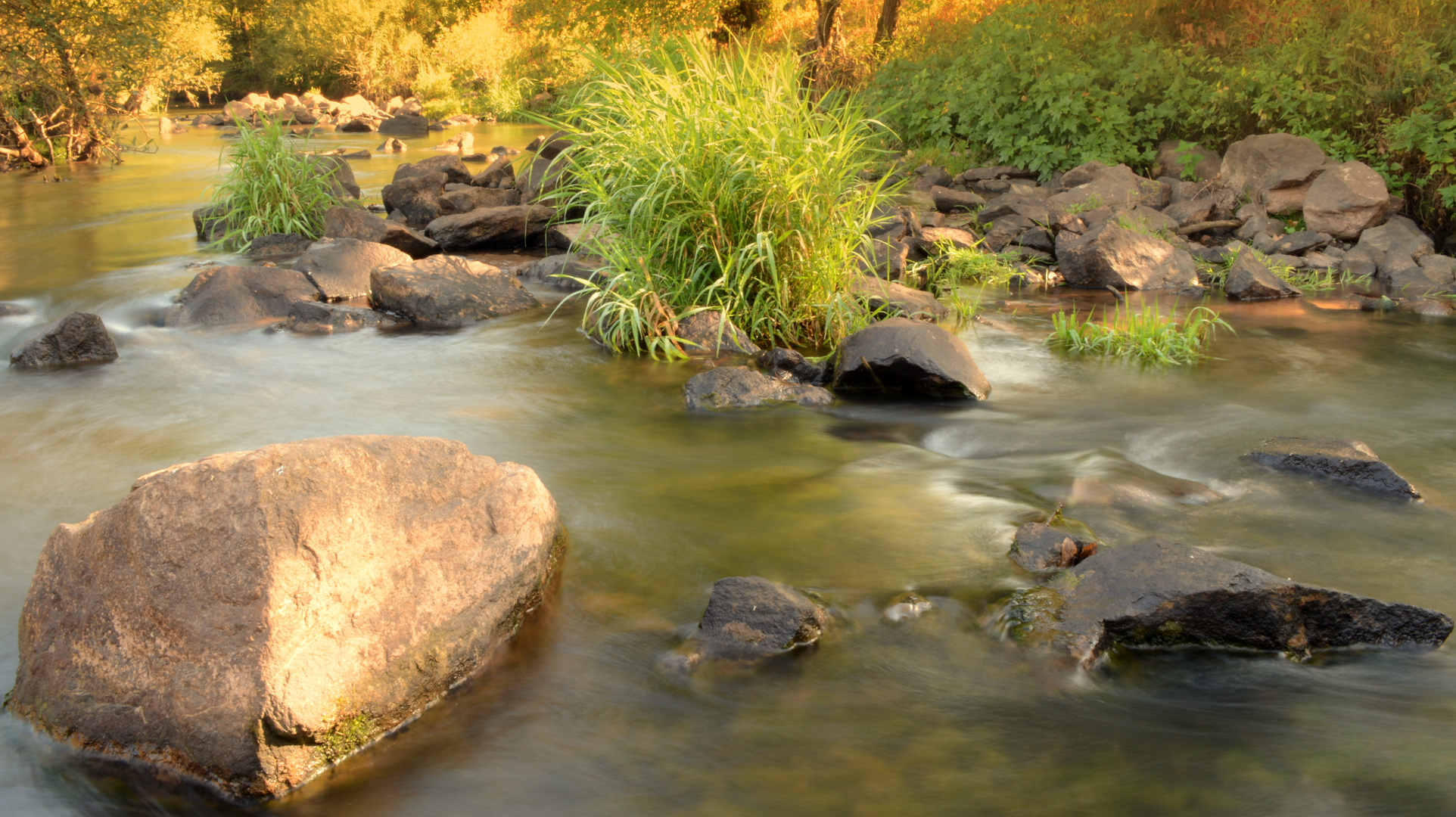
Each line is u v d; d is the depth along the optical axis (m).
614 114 7.82
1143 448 5.00
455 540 3.10
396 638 2.80
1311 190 9.88
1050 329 7.49
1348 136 10.73
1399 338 7.20
